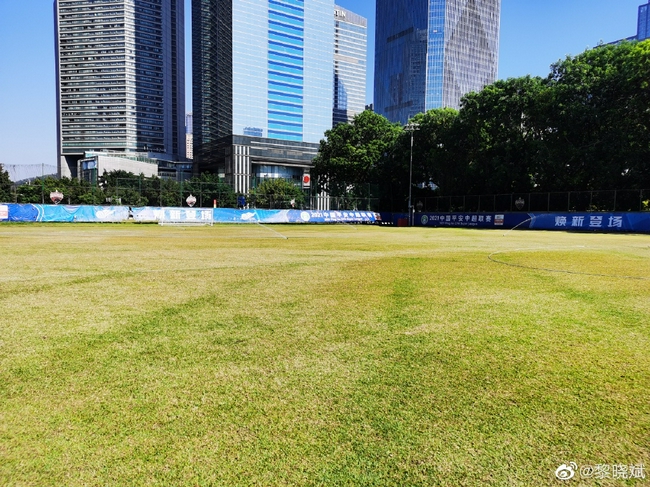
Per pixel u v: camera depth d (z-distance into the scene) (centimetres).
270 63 9694
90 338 427
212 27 10281
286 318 509
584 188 3828
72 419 264
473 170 4262
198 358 371
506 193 4269
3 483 202
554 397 298
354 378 329
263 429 253
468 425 259
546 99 3681
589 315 532
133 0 12131
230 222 4131
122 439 242
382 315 525
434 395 300
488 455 229
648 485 204
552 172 3772
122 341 418
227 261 1083
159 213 3831
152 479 207
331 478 208
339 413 273
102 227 2961
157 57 12656
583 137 3622
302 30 10125
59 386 312
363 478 208
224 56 9556
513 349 399
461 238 2248
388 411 276
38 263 1005
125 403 286
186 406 282
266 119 9656
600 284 760
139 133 12488
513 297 640
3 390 304
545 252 1384
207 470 214
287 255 1246
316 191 4922
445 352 389
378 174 5481
